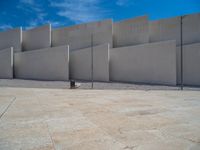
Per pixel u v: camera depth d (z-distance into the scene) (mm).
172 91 15523
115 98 10547
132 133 4129
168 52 22375
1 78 31688
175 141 3629
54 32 34062
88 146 3357
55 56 28969
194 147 3320
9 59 31641
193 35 24828
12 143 3498
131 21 28828
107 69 26094
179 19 26000
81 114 6160
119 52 26531
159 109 7090
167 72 22375
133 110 6871
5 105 8008
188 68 22516
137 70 24844
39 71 30250
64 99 10078
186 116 5867
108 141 3623
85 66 28391
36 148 3252
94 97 11062
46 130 4355
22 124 4898
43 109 7078
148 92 14570
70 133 4125
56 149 3213
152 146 3367
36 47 34312
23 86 20578
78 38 32094
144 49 24297
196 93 13742
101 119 5449
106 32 29797
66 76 28062
